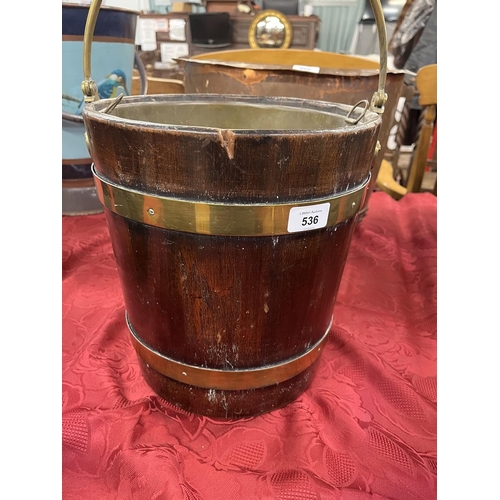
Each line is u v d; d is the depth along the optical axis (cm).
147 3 250
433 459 75
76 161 163
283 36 240
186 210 59
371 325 113
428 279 132
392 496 68
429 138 203
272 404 83
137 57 176
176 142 55
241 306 67
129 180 61
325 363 99
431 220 171
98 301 119
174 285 67
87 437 77
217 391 78
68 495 68
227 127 103
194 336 71
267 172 56
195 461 74
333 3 247
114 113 81
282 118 99
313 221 62
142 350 81
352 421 82
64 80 147
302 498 67
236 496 68
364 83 132
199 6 250
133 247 68
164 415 83
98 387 88
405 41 253
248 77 135
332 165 60
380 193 200
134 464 71
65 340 103
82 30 143
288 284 67
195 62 143
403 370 97
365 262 145
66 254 140
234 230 59
